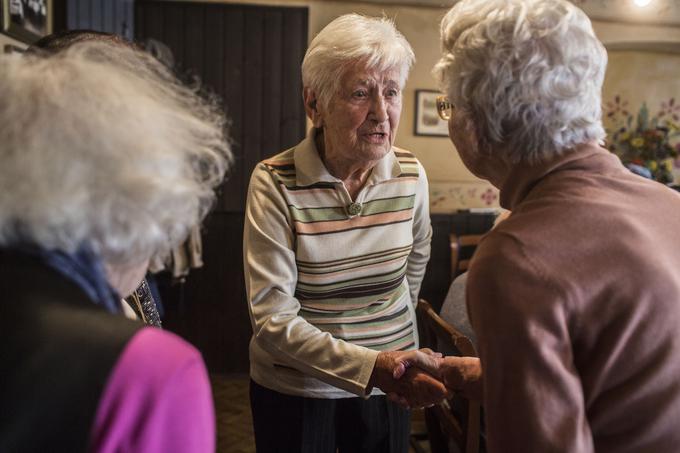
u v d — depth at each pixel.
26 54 0.72
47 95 0.60
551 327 0.67
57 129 0.58
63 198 0.57
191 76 3.52
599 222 0.71
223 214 3.64
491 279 0.71
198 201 0.70
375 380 1.21
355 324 1.39
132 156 0.60
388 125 1.29
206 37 3.51
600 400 0.70
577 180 0.76
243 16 3.52
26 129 0.58
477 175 0.90
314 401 1.37
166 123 0.65
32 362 0.52
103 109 0.60
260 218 1.32
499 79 0.76
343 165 1.33
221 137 0.75
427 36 3.76
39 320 0.54
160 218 0.63
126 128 0.60
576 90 0.76
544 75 0.75
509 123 0.78
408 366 1.18
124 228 0.61
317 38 1.30
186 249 3.12
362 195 1.34
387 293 1.44
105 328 0.55
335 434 1.43
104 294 0.62
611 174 0.78
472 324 0.75
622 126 4.55
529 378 0.66
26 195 0.56
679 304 0.69
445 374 1.13
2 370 0.52
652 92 4.52
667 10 3.81
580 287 0.67
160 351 0.56
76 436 0.52
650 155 4.30
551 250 0.69
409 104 3.84
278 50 3.56
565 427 0.65
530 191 0.80
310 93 1.34
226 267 3.68
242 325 3.73
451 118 0.88
